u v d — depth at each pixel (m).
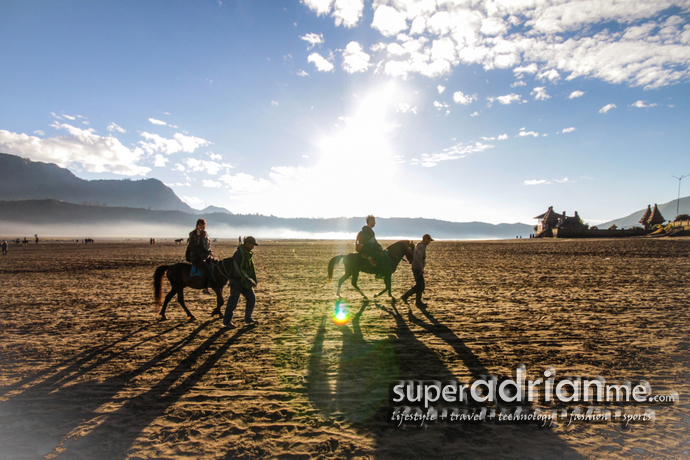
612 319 7.81
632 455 3.19
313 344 6.34
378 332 7.03
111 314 8.88
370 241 9.48
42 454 3.31
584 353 5.73
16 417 3.98
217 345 6.34
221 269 7.55
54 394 4.52
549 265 19.80
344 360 5.56
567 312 8.52
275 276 16.70
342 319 8.08
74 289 12.91
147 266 22.00
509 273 16.52
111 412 4.05
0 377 5.05
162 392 4.54
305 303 9.95
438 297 10.67
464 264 21.47
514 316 8.20
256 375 5.02
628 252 28.44
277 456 3.25
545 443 3.40
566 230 73.50
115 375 5.08
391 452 3.28
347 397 4.35
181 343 6.48
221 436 3.56
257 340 6.60
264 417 3.91
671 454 3.20
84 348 6.25
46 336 6.99
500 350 5.91
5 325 7.84
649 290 11.34
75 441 3.51
